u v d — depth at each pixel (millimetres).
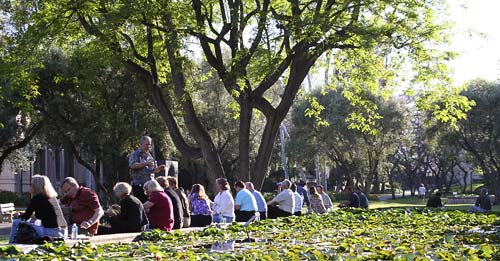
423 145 69750
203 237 13891
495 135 49969
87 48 24141
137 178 16156
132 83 31953
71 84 30922
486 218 19641
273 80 24562
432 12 23469
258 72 23359
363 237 13648
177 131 25578
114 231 14398
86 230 13633
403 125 53188
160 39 25109
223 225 16094
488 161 56250
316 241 13008
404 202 56750
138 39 25688
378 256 9727
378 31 22750
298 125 52938
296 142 53500
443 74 24047
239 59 23672
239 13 23422
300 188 26750
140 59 24234
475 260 9422
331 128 51906
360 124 28750
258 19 23875
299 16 22203
